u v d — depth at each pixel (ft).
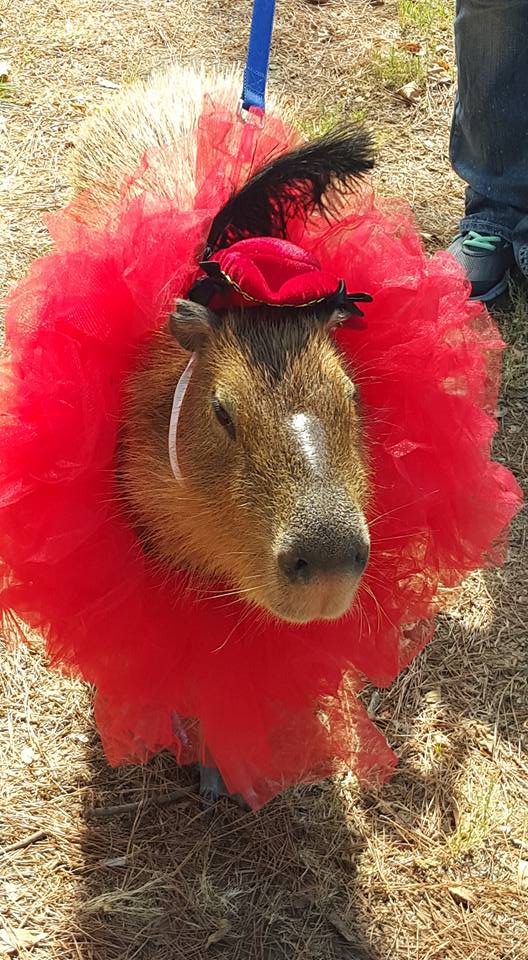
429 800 3.35
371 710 3.60
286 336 2.44
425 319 2.73
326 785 3.37
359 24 7.02
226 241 2.61
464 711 3.61
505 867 3.19
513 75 4.69
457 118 5.11
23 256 5.14
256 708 2.83
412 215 3.06
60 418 2.51
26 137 5.91
